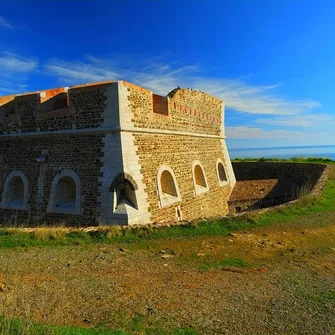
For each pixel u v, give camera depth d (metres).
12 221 15.25
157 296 6.40
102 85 13.18
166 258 8.62
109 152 13.00
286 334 5.27
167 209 15.06
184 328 5.30
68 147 14.05
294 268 8.09
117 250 9.16
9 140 15.98
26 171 15.25
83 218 13.23
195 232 10.72
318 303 6.31
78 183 13.52
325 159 31.53
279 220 12.23
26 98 15.27
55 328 4.77
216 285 7.04
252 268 8.08
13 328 4.68
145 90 14.59
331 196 16.02
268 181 24.86
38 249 9.08
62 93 15.94
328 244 9.89
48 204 14.30
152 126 15.06
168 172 16.06
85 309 5.73
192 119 19.69
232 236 10.55
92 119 13.42
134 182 13.04
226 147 25.88
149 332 5.11
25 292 6.24
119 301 6.11
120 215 12.38
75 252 8.92
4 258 8.28
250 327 5.43
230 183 24.50
